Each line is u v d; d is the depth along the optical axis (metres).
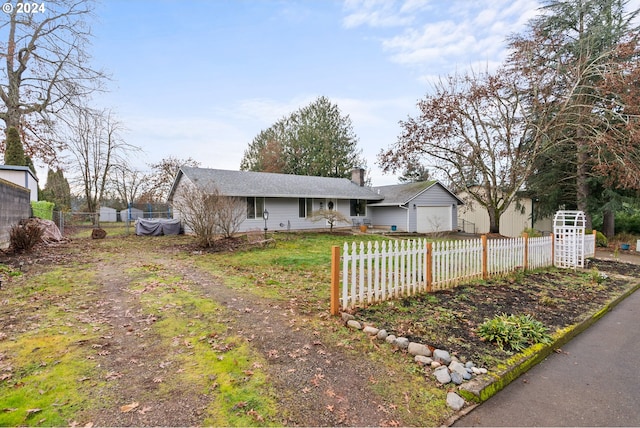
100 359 3.28
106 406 2.52
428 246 5.80
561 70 15.82
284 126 39.00
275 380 2.95
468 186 20.98
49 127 18.03
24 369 3.05
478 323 4.36
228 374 3.03
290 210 21.47
